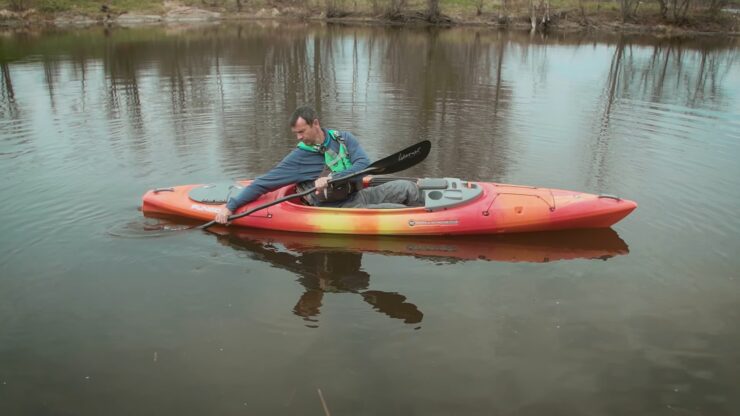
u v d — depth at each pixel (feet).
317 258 15.62
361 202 17.62
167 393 10.23
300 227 17.12
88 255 15.42
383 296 13.51
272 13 93.81
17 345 11.54
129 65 45.39
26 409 9.86
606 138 26.71
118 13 84.69
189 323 12.31
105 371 10.80
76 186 20.34
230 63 47.37
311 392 10.25
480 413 9.76
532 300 13.32
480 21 89.25
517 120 29.96
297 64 47.73
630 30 84.33
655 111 32.24
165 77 40.65
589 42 68.03
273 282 14.19
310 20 92.07
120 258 15.30
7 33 67.46
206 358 11.16
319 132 16.88
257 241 16.67
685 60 52.70
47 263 14.89
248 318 12.50
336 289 13.84
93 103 32.68
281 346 11.53
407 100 34.47
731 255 15.55
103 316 12.55
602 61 51.62
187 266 14.96
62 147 24.72
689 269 14.79
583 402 10.05
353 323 12.32
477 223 16.92
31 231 16.75
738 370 10.91
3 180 20.67
